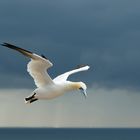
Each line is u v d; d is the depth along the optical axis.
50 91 26.03
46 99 26.23
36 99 26.19
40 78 25.67
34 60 24.55
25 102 26.09
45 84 26.03
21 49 23.53
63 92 26.53
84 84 26.80
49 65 24.78
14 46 23.27
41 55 24.59
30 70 25.27
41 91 25.95
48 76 25.69
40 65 24.80
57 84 26.28
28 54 24.05
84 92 26.58
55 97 26.42
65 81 26.73
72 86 26.61
